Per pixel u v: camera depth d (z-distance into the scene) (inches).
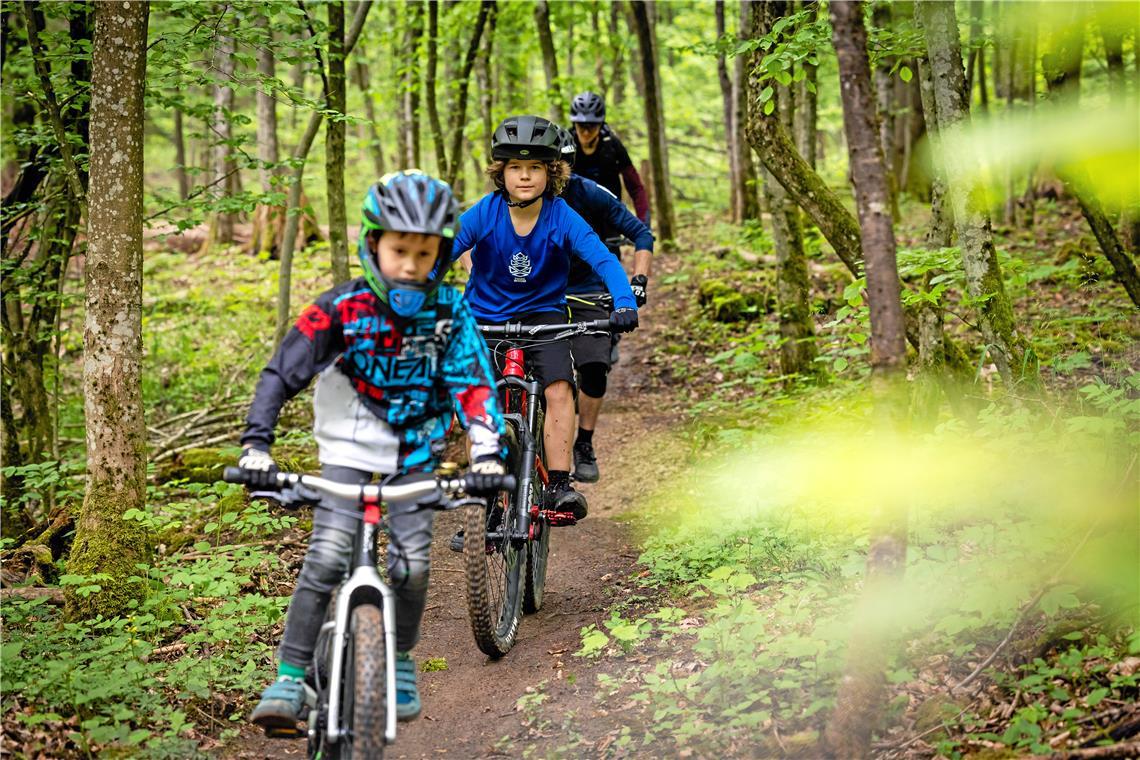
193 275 639.8
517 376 178.4
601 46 630.5
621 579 211.0
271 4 248.5
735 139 652.7
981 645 137.6
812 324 341.4
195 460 303.4
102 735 130.6
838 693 115.0
